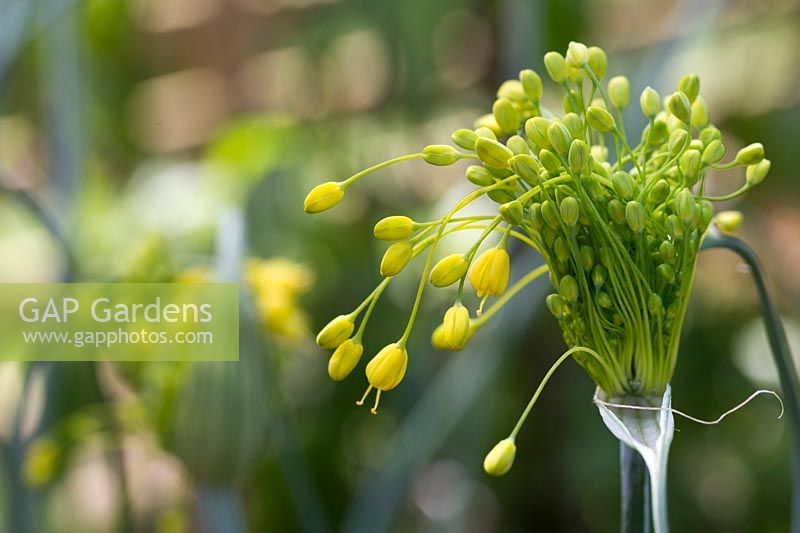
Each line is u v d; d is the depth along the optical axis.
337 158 0.54
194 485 0.31
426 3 0.54
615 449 0.49
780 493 0.47
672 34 0.37
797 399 0.27
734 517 0.48
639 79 0.36
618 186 0.25
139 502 0.35
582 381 0.50
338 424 0.50
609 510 0.49
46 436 0.33
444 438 0.35
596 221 0.25
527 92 0.26
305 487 0.35
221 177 0.47
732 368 0.50
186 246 0.44
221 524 0.31
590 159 0.25
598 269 0.25
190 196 0.46
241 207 0.46
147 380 0.31
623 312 0.25
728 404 0.49
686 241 0.25
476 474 0.40
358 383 0.50
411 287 0.47
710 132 0.26
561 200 0.25
